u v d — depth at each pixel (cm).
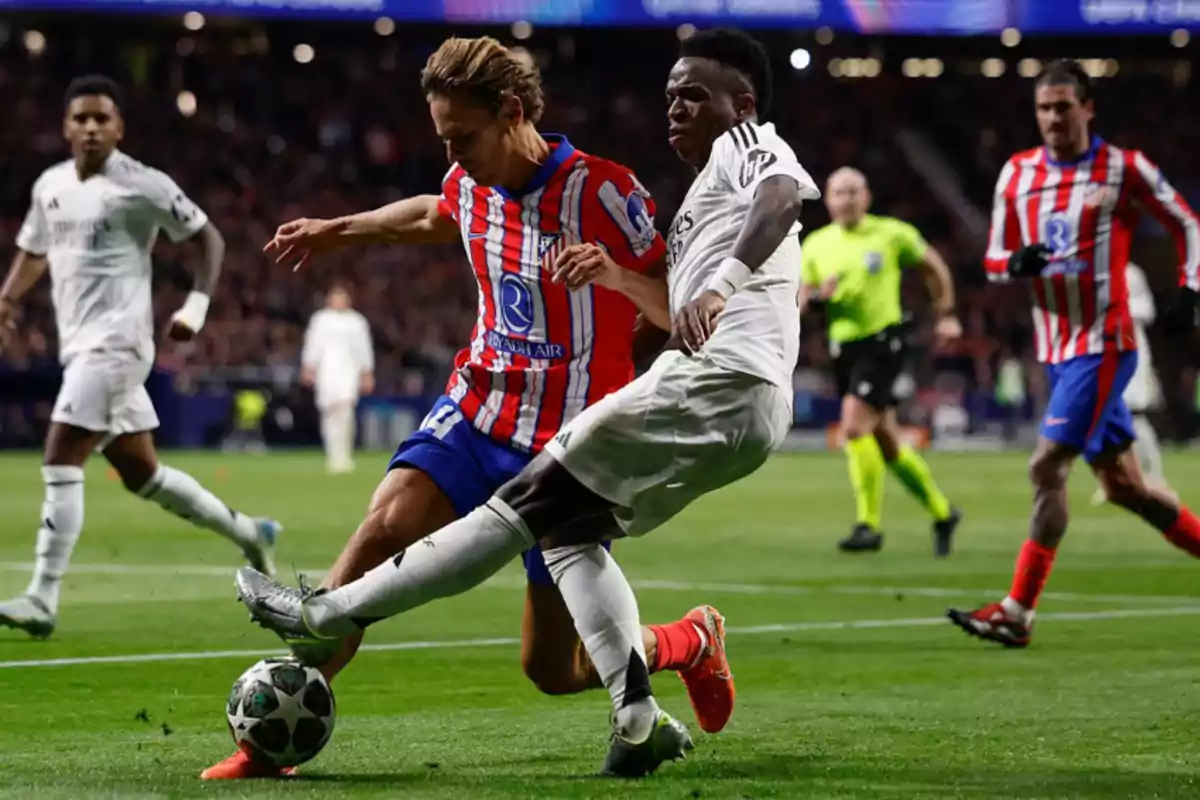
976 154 9862
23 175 8419
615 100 9606
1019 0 7338
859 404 3092
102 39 8806
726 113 1131
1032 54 9206
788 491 5053
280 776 1098
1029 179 2005
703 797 1030
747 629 2005
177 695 1488
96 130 1945
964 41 9062
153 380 7625
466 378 1173
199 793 1023
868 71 9906
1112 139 9894
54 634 1902
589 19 7075
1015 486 5266
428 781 1084
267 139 9075
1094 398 1928
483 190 1169
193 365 7869
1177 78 10100
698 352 1051
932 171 9781
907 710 1423
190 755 1193
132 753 1201
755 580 2605
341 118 9262
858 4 7275
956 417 8531
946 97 9950
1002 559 2978
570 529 1104
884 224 3122
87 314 1953
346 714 1398
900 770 1136
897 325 3094
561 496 1052
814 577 2656
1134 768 1147
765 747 1234
